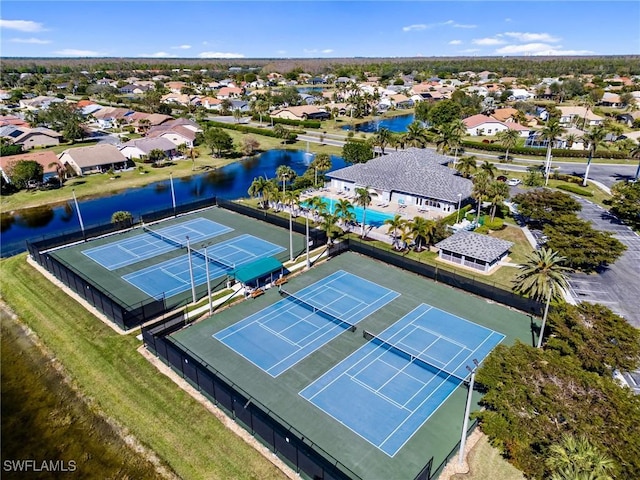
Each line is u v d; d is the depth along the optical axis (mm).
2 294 48344
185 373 34625
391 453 28516
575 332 33375
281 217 69438
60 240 59750
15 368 37188
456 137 103375
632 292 48031
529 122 153500
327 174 87500
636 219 68688
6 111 173125
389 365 37000
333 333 41312
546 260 42938
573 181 91312
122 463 28125
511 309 45469
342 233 65188
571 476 20781
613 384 27797
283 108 188750
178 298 46906
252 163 114875
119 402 32906
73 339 40125
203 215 72688
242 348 39000
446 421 31188
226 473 27203
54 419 31844
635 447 23141
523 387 27594
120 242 61438
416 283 50844
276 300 46969
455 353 38594
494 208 67188
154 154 107938
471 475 26922
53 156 98000
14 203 80812
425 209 75562
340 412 31859
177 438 29703
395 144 107188
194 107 194125
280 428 30266
